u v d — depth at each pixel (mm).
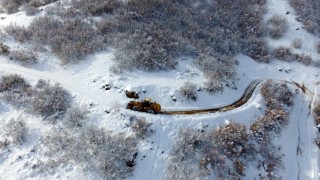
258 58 40312
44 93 28938
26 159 24359
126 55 33812
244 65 38875
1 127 26484
